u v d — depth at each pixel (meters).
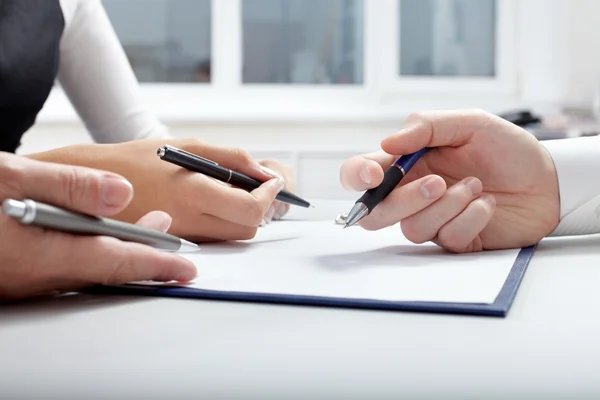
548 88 2.10
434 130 0.50
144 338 0.27
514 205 0.51
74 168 0.32
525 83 2.15
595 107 1.96
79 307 0.33
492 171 0.51
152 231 0.37
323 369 0.22
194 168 0.55
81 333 0.27
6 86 0.73
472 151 0.52
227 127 2.06
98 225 0.34
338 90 2.27
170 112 2.23
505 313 0.30
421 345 0.25
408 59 2.27
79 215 0.33
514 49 2.21
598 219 0.54
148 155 0.57
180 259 0.37
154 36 2.29
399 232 0.61
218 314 0.31
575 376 0.22
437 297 0.33
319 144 2.06
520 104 2.16
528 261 0.45
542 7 2.08
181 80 2.29
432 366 0.23
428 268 0.42
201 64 2.30
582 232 0.55
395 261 0.45
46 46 0.77
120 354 0.24
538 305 0.32
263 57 2.29
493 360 0.23
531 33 2.12
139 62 2.29
